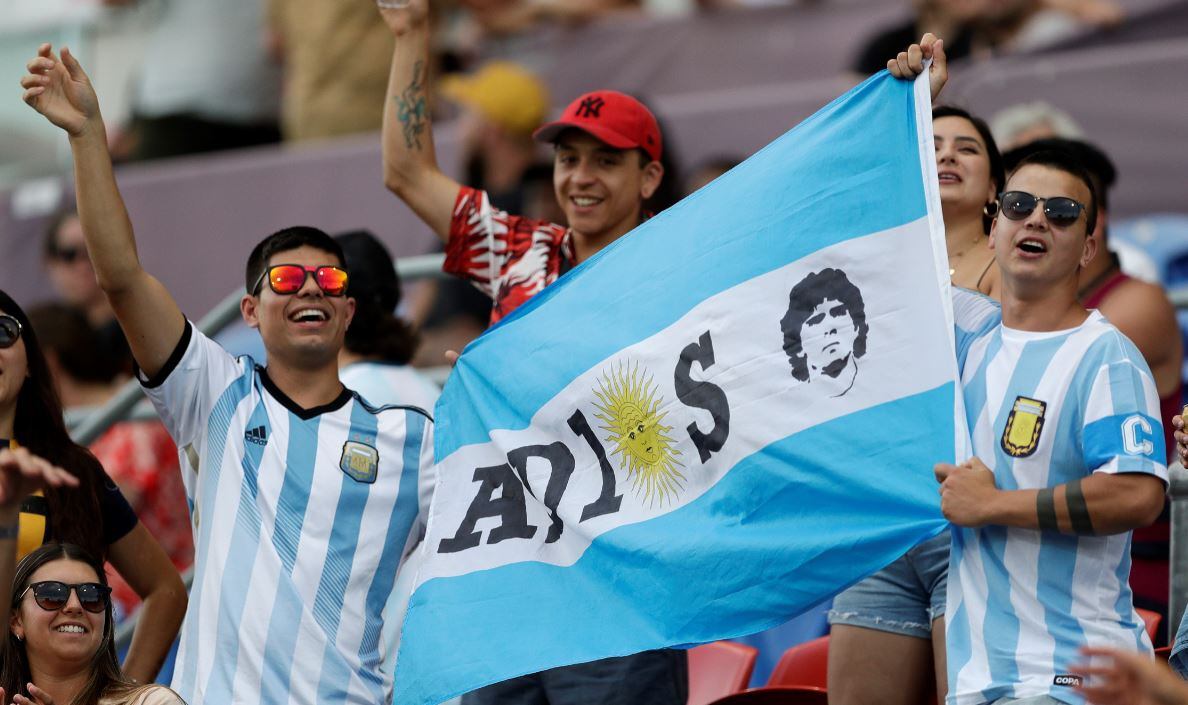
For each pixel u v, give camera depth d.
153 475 24.62
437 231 19.44
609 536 15.80
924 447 14.61
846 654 16.44
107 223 16.00
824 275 15.51
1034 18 29.47
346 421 16.36
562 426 16.45
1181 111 28.12
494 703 17.09
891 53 29.78
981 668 13.91
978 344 14.79
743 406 15.53
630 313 16.50
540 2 33.69
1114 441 13.57
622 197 18.75
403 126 19.38
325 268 16.30
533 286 18.88
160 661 17.39
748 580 14.91
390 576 16.22
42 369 16.92
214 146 35.03
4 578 12.84
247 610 15.58
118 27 38.12
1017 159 18.28
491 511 16.50
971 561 14.17
